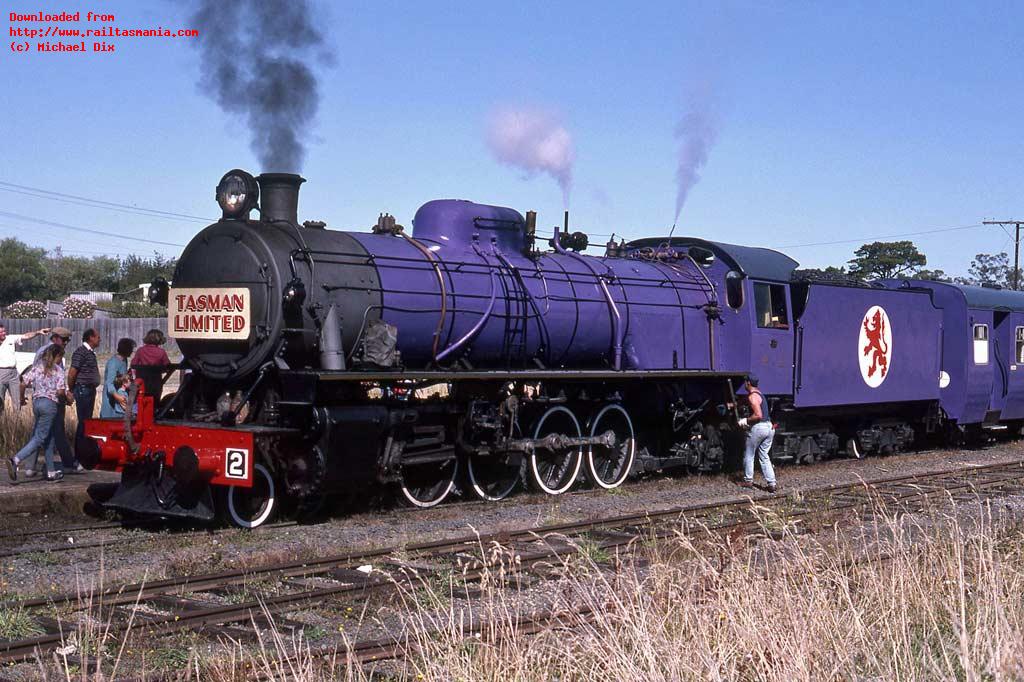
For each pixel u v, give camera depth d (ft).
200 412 35.45
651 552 25.71
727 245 50.39
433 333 38.24
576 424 43.45
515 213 43.57
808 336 52.03
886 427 61.21
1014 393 69.05
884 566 23.82
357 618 22.21
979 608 18.66
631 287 46.52
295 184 36.60
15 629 20.56
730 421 50.29
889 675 17.71
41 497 35.86
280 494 35.50
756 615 18.71
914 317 60.23
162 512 32.65
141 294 261.85
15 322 141.69
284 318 33.88
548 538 31.50
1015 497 42.57
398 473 36.40
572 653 18.02
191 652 18.76
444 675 17.42
